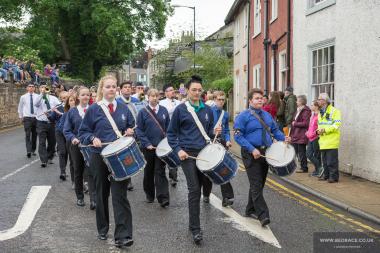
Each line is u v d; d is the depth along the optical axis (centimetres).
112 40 4056
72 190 977
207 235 667
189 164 659
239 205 851
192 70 3556
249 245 621
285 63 1683
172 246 620
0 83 2509
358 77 1110
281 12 1705
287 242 632
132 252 597
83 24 4122
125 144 591
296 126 1170
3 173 1174
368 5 1064
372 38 1048
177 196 932
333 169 1034
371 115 1054
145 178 870
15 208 827
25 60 3544
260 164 710
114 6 4241
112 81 630
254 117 713
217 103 883
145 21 4388
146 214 789
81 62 4562
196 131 673
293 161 697
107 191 639
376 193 920
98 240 646
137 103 1084
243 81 2520
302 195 933
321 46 1325
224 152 659
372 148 1051
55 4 3991
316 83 1375
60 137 1088
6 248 616
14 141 1908
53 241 644
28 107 1452
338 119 1034
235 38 2802
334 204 845
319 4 1315
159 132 877
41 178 1109
